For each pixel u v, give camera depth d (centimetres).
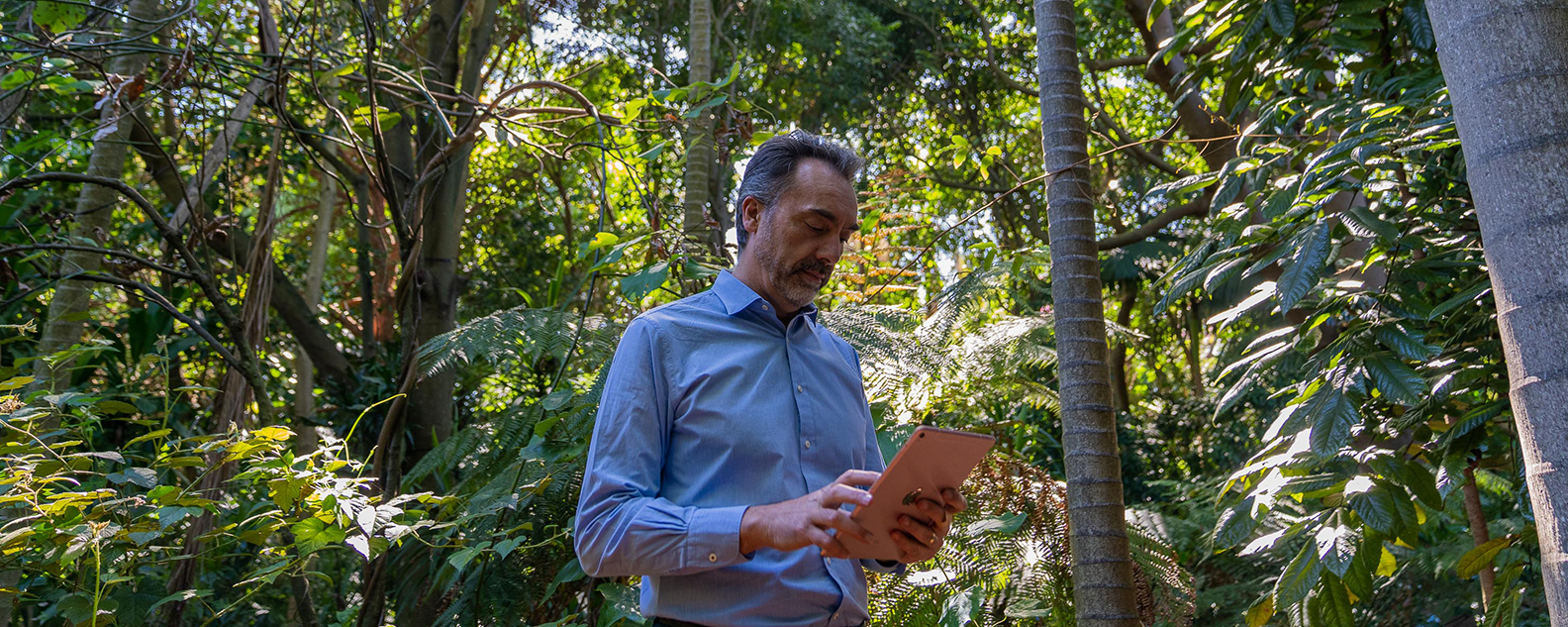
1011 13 1284
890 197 411
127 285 287
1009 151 1301
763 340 163
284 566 250
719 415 154
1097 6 1029
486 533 270
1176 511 604
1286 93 371
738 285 166
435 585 295
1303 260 243
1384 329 244
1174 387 1397
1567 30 149
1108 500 243
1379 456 253
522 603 274
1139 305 1228
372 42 306
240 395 347
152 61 422
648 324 160
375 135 310
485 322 311
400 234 315
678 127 353
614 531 144
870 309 342
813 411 161
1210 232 301
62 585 265
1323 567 251
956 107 1320
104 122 318
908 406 333
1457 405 277
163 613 296
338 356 618
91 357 380
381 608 279
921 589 288
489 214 1065
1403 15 326
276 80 341
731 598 150
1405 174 297
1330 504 261
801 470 157
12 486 218
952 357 336
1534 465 144
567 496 282
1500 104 149
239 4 497
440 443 338
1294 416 246
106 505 231
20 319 386
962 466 134
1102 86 1253
